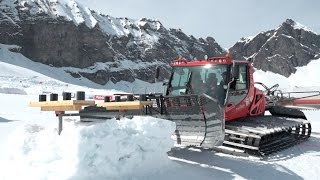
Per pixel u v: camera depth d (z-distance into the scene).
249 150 8.14
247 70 9.70
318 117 20.73
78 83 111.69
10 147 6.41
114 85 123.31
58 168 5.26
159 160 6.10
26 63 107.12
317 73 170.25
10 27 112.31
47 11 122.00
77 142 5.19
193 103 7.13
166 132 6.10
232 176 6.38
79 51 122.50
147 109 7.84
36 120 13.19
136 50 145.12
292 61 177.00
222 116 6.71
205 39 187.62
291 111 11.57
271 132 8.32
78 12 130.75
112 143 5.36
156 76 10.05
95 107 8.22
